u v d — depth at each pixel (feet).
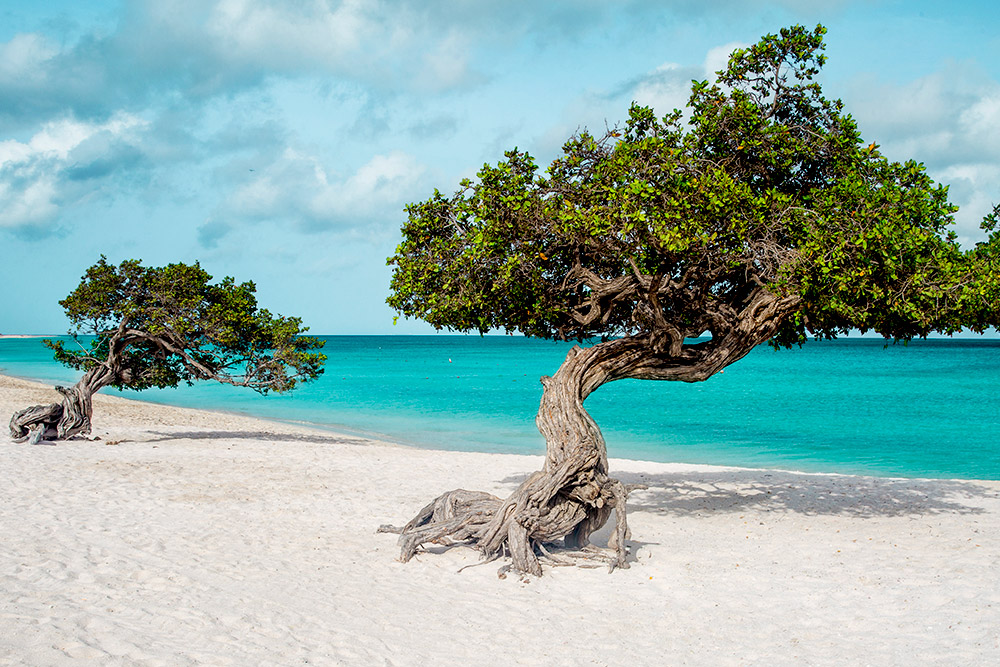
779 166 42.93
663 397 177.58
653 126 43.50
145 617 25.44
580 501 36.60
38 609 25.38
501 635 25.86
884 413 138.41
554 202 39.93
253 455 71.77
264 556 35.27
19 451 66.33
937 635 26.03
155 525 40.57
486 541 35.35
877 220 36.58
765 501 54.44
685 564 35.96
